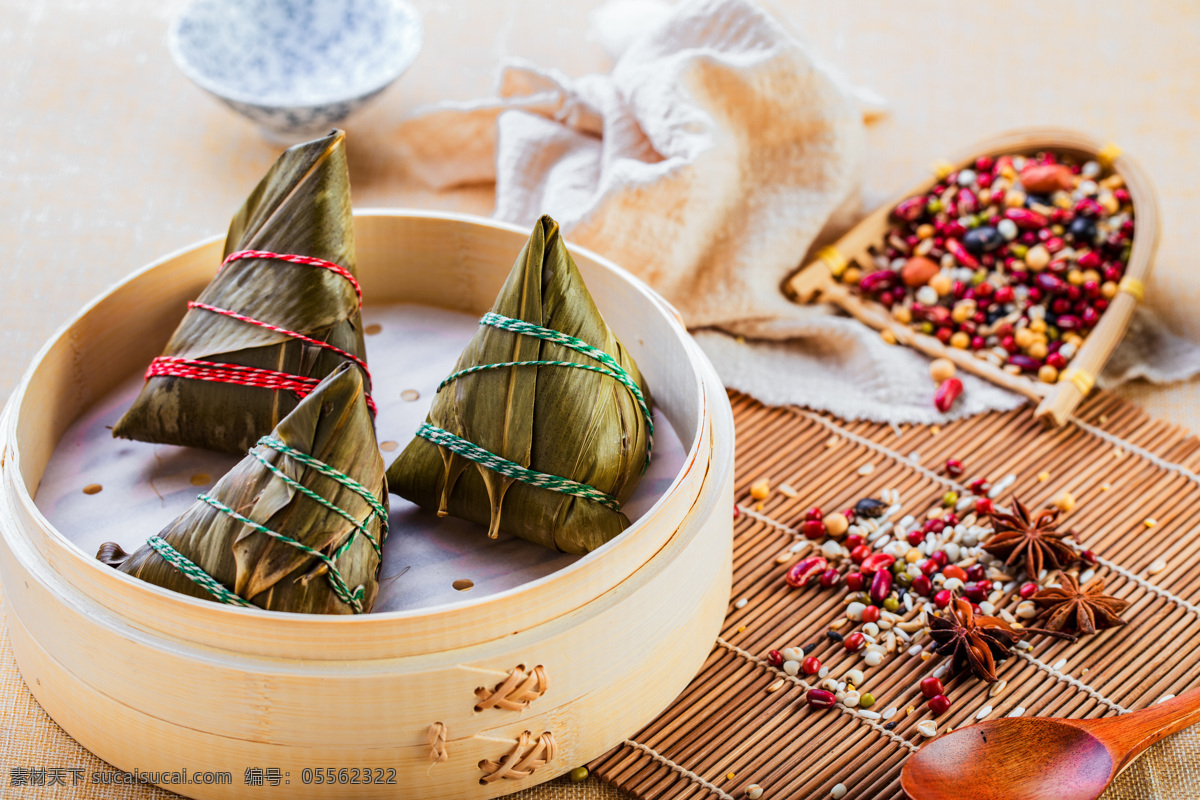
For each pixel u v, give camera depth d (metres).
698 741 0.69
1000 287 0.83
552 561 0.69
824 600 0.74
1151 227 0.83
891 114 0.96
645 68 0.86
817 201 0.85
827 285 0.85
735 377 0.83
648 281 0.84
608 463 0.68
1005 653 0.72
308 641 0.63
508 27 1.01
